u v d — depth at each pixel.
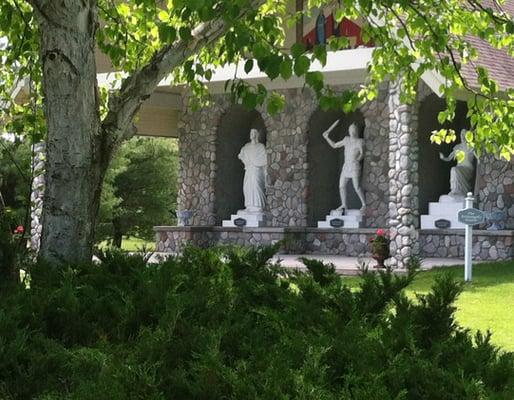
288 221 22.42
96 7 6.01
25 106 8.95
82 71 5.92
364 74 19.73
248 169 23.20
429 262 18.75
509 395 3.17
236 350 3.84
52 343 3.84
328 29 21.48
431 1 8.70
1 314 3.90
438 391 3.28
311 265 5.22
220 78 21.23
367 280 4.71
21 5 8.53
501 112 8.41
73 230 5.92
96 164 6.07
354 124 21.80
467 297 12.12
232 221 23.22
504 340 8.79
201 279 4.84
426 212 21.94
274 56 5.21
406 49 8.91
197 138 24.05
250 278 5.23
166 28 5.70
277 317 4.16
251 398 3.09
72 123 5.92
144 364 3.27
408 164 17.48
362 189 21.70
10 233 5.77
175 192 32.56
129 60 9.38
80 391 3.14
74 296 4.38
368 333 3.82
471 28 9.12
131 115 6.32
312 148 22.44
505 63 18.47
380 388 3.09
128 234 31.89
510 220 19.75
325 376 3.34
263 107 22.77
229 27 5.96
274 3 10.32
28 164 9.23
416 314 4.24
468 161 20.84
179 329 3.79
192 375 3.41
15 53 8.51
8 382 3.50
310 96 21.94
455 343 3.93
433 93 19.05
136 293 4.58
